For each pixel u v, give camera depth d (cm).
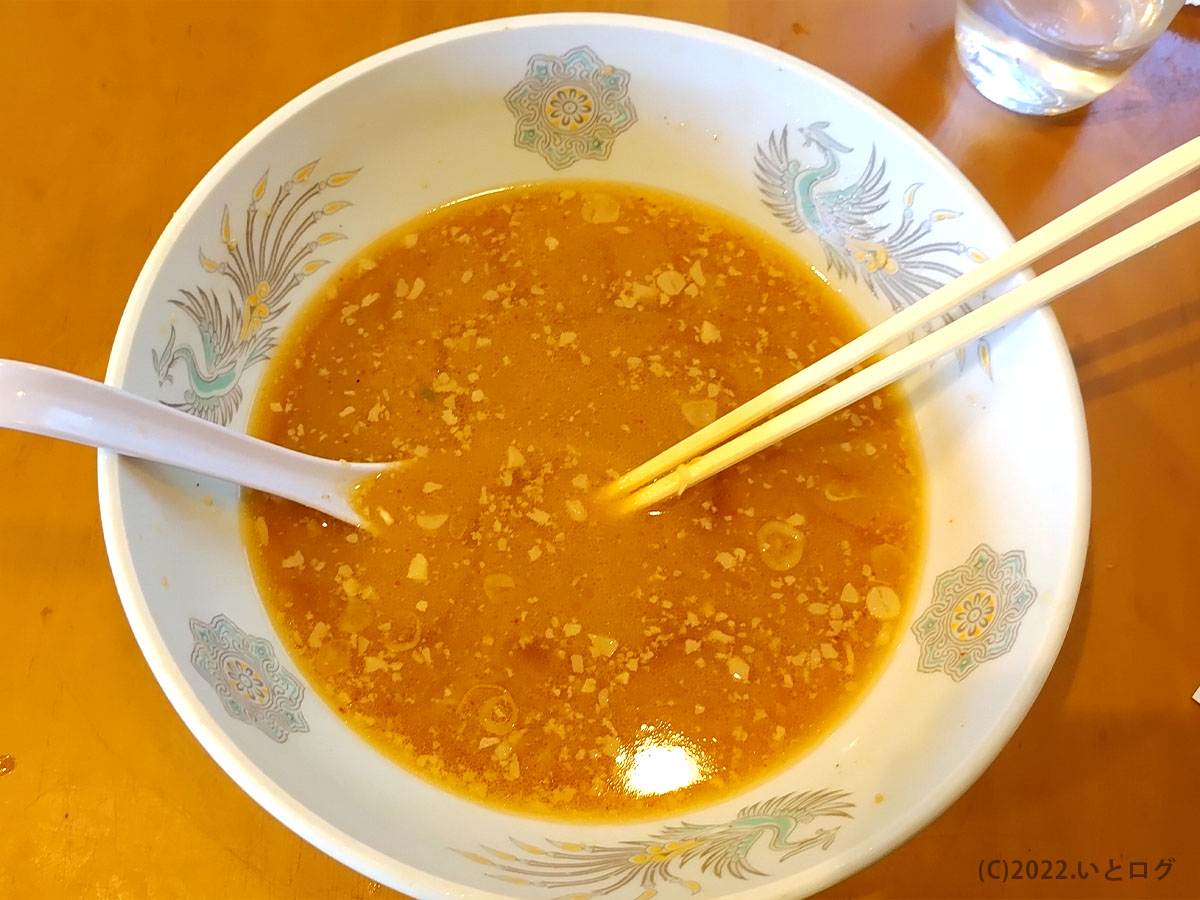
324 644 23
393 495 24
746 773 22
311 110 23
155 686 21
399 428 25
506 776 21
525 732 22
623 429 25
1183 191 27
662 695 22
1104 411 24
